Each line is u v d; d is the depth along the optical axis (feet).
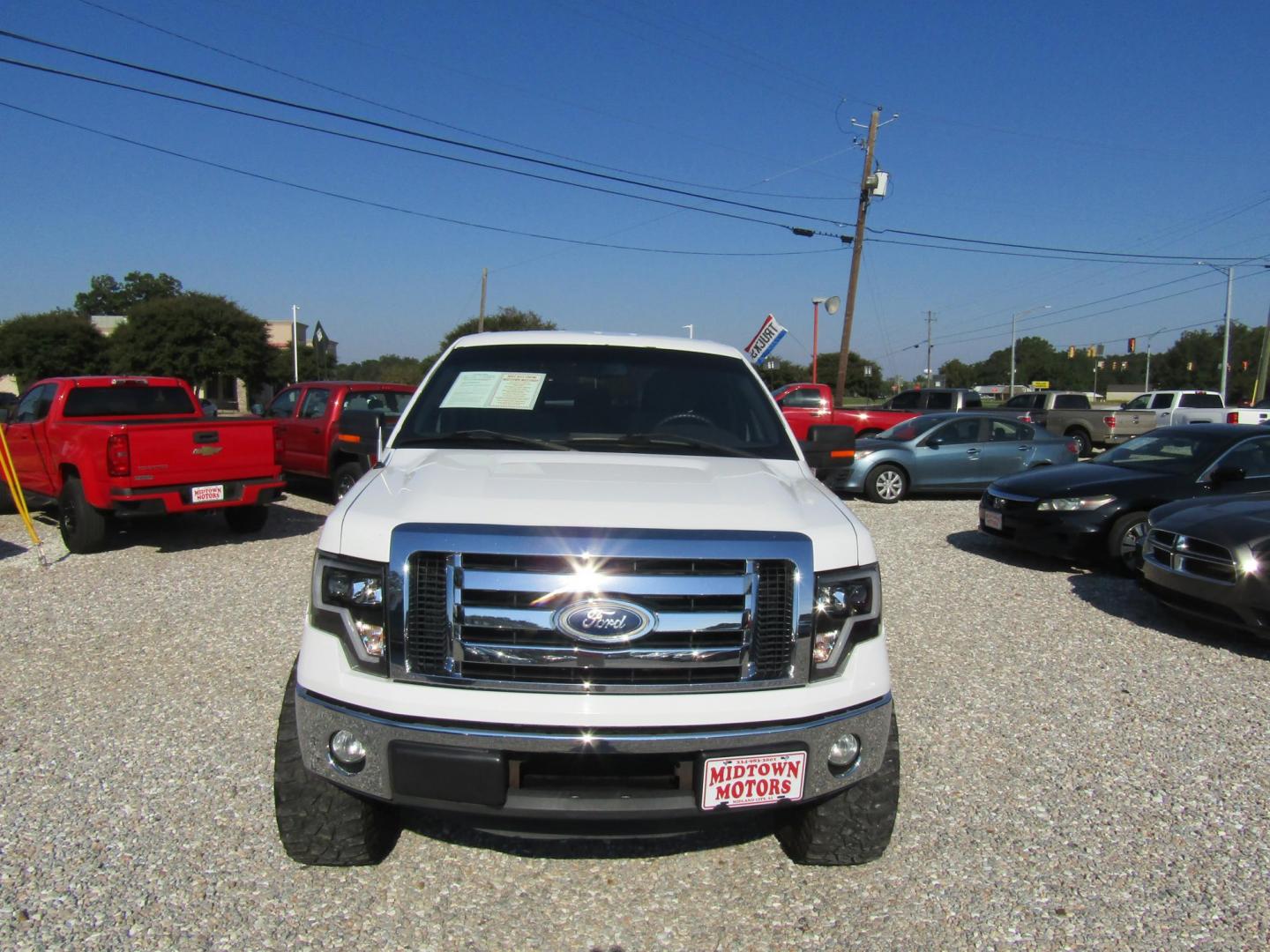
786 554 8.61
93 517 27.81
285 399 41.47
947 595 24.09
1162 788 12.61
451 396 13.10
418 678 8.41
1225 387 125.18
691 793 8.46
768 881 10.19
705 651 8.46
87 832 10.92
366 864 10.15
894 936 9.21
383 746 8.38
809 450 13.46
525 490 9.51
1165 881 10.27
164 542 30.60
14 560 27.55
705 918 9.50
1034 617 21.86
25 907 9.36
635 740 8.23
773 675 8.66
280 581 24.57
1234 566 18.65
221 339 153.07
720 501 9.45
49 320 167.73
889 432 47.24
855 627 9.03
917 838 11.16
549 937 9.14
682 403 13.12
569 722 8.18
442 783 8.29
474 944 9.00
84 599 22.50
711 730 8.36
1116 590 24.91
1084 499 26.58
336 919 9.33
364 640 8.64
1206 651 19.16
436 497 9.24
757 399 13.60
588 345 14.11
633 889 10.01
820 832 9.82
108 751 13.28
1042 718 15.17
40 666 17.24
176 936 8.95
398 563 8.39
